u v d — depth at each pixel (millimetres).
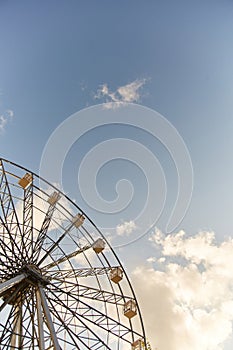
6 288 23016
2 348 22125
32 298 24906
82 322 25844
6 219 27328
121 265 30859
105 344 25625
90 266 29672
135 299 29812
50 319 22562
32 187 30359
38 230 28609
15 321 24234
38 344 22000
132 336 28109
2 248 26000
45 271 26969
